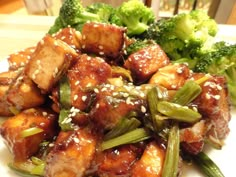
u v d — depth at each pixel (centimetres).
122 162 10
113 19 17
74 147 10
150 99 11
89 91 12
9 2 27
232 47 15
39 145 12
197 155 11
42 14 25
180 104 11
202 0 28
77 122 11
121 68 13
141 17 17
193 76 12
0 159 12
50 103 13
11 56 15
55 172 10
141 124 11
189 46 15
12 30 21
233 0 25
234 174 11
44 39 12
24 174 11
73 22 17
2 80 13
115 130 11
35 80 12
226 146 12
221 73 14
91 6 18
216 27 17
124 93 11
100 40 14
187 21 15
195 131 11
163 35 15
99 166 10
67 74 12
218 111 11
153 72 13
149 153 10
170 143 10
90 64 12
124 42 14
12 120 12
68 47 12
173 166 10
